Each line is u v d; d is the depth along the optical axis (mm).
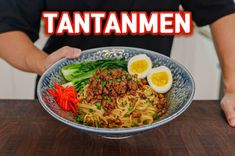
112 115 513
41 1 667
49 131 524
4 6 634
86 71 557
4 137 507
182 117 561
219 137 510
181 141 501
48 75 515
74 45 725
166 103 510
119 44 721
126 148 486
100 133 419
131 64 570
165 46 737
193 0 697
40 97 468
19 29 644
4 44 619
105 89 541
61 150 481
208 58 1376
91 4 677
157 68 557
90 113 509
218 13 674
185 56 1457
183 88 500
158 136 513
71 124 424
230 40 652
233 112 550
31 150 480
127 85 549
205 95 1365
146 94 539
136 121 500
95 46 720
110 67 571
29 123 544
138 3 690
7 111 578
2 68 1453
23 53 602
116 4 684
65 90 511
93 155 471
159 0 696
